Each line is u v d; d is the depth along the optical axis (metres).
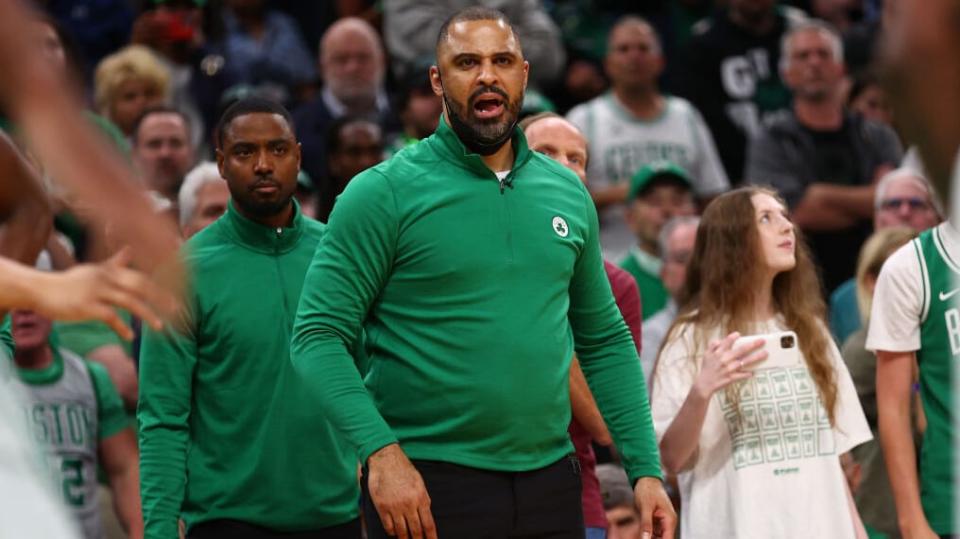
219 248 14.35
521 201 12.05
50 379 17.23
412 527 11.22
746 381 14.54
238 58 27.83
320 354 11.59
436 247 11.73
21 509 3.56
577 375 14.27
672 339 15.21
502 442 11.80
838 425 14.80
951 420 14.88
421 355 11.79
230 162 14.36
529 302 11.88
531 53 28.77
